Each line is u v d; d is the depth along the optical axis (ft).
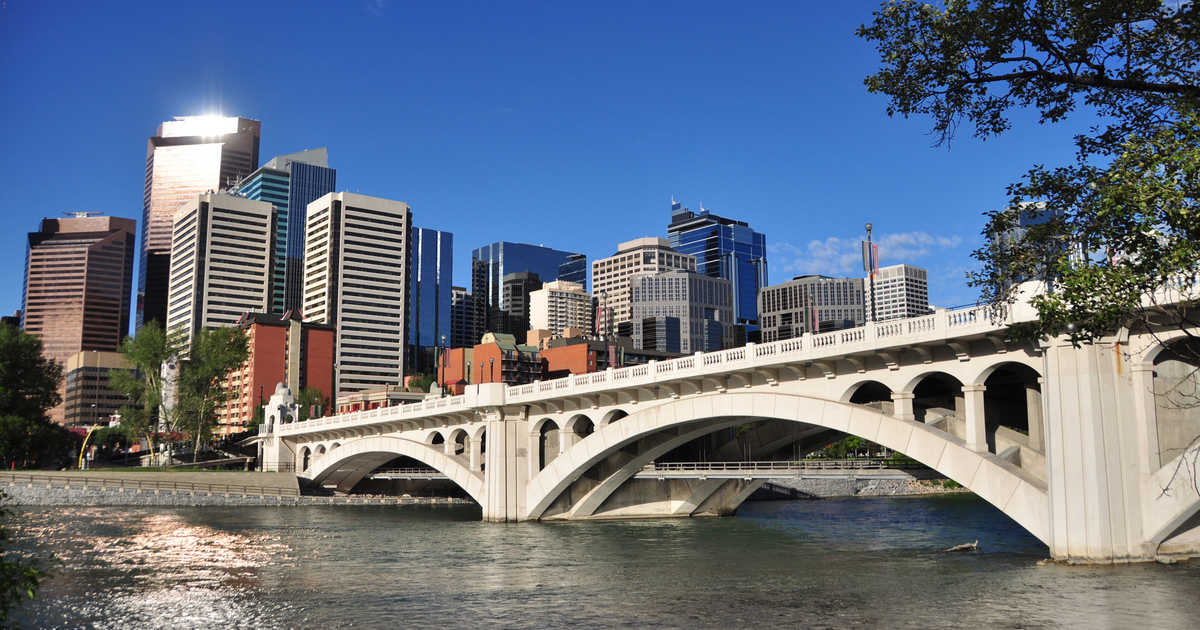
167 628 102.37
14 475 313.32
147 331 407.03
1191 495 105.29
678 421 179.52
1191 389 111.96
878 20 64.49
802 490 373.81
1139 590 98.27
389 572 144.36
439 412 251.80
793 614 100.68
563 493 232.73
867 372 143.43
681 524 225.35
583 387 203.72
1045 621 88.89
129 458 540.52
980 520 239.71
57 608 114.52
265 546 185.88
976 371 126.82
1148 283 57.98
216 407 425.69
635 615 103.65
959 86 63.72
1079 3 56.85
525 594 120.67
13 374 355.77
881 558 149.38
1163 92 58.29
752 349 161.99
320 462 343.46
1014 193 63.62
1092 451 108.78
